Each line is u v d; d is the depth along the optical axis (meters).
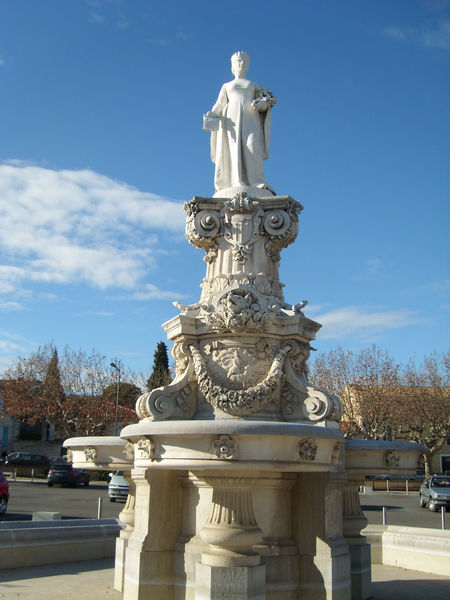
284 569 5.71
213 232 7.18
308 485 5.91
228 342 6.45
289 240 7.26
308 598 5.66
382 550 9.05
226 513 5.33
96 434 39.88
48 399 39.09
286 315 6.52
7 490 15.70
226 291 6.46
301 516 5.89
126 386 43.94
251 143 7.75
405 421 34.41
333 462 5.45
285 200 7.21
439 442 34.56
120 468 6.95
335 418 6.12
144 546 5.80
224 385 6.32
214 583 5.08
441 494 20.89
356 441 6.55
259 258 7.12
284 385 6.39
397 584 7.46
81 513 17.44
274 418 6.21
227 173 7.82
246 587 5.06
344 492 6.88
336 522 5.90
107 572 7.76
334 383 36.00
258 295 6.47
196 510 5.94
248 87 7.99
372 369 35.53
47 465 36.53
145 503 5.99
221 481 5.40
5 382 41.09
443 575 8.07
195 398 6.41
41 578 7.33
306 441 5.07
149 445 5.20
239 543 5.19
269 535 5.83
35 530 8.23
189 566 5.69
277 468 5.00
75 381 39.91
